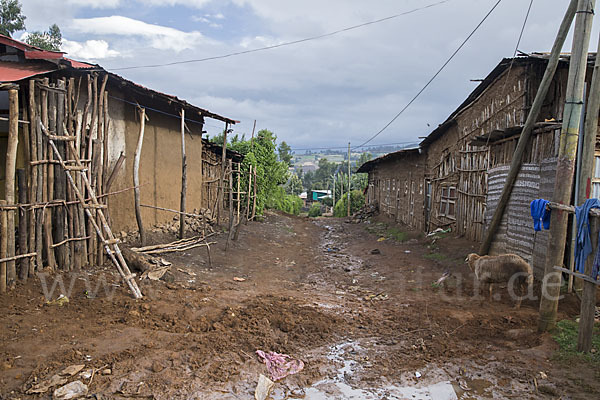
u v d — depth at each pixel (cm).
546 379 450
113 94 921
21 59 761
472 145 1169
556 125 739
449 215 1388
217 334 545
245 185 2039
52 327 520
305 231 2061
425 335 592
